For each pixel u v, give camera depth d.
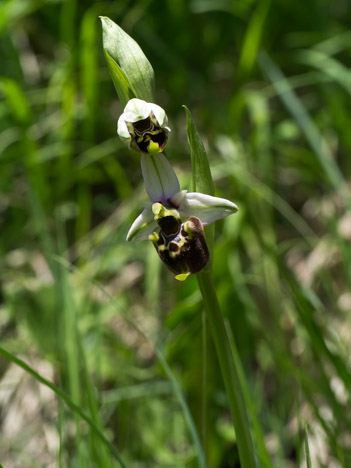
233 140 0.49
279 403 0.43
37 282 0.46
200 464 0.35
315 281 0.47
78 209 0.49
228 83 0.59
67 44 0.49
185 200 0.32
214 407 0.43
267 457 0.36
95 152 0.50
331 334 0.41
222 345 0.32
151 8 0.55
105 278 0.48
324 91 0.51
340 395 0.42
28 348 0.45
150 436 0.42
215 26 0.57
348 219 0.48
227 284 0.43
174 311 0.42
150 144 0.32
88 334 0.44
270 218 0.47
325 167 0.45
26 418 0.44
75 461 0.39
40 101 0.52
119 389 0.42
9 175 0.51
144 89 0.32
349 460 0.39
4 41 0.50
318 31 0.58
